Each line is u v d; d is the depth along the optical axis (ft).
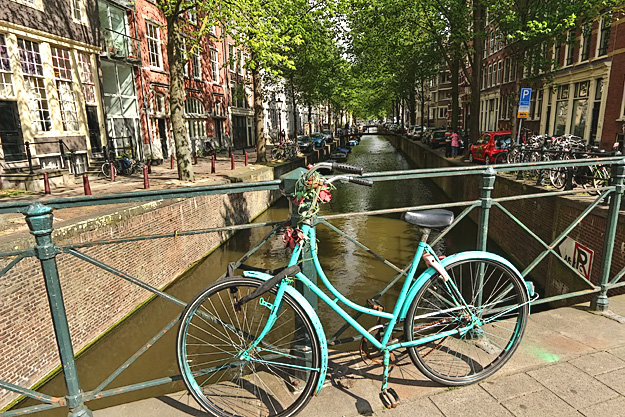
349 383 6.75
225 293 15.15
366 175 6.45
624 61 47.03
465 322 7.04
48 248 5.30
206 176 43.19
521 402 6.23
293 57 68.23
